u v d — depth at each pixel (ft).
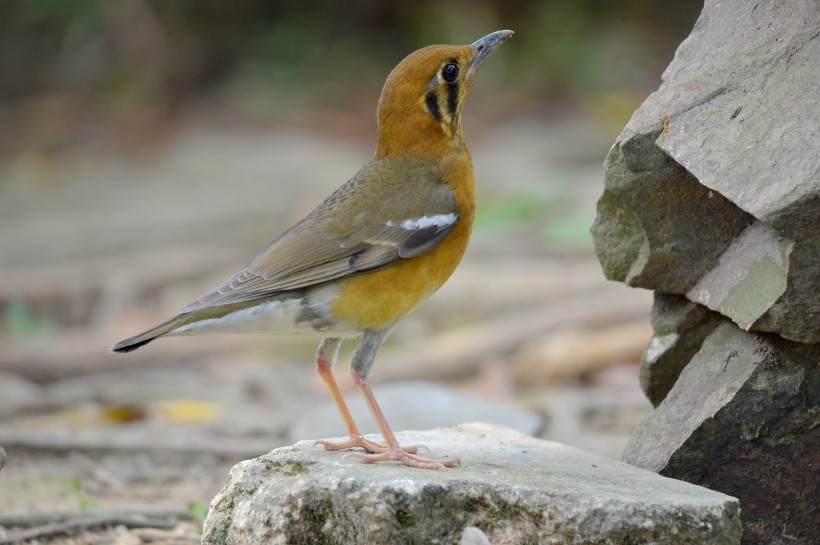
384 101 31.71
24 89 105.60
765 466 27.81
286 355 59.82
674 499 24.75
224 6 103.45
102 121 100.83
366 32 106.32
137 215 78.38
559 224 69.31
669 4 109.60
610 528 24.06
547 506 24.32
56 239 74.90
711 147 26.35
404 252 29.63
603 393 51.06
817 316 25.57
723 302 27.61
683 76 28.25
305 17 105.70
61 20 104.58
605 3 108.68
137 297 66.64
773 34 27.40
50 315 66.64
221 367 58.29
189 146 96.07
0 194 88.63
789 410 27.37
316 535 24.68
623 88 100.99
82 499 35.81
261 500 25.40
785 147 25.07
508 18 105.70
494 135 94.73
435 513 24.34
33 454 43.29
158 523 34.22
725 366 28.37
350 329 29.76
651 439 29.19
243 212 77.61
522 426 41.68
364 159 89.86
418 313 60.95
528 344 55.42
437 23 103.30
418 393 43.55
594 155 87.66
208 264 69.56
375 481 24.52
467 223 31.01
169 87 102.73
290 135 96.07
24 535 32.81
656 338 30.78
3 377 55.36
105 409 48.80
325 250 29.55
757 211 24.53
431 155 31.22
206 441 43.86
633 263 29.58
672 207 28.25
